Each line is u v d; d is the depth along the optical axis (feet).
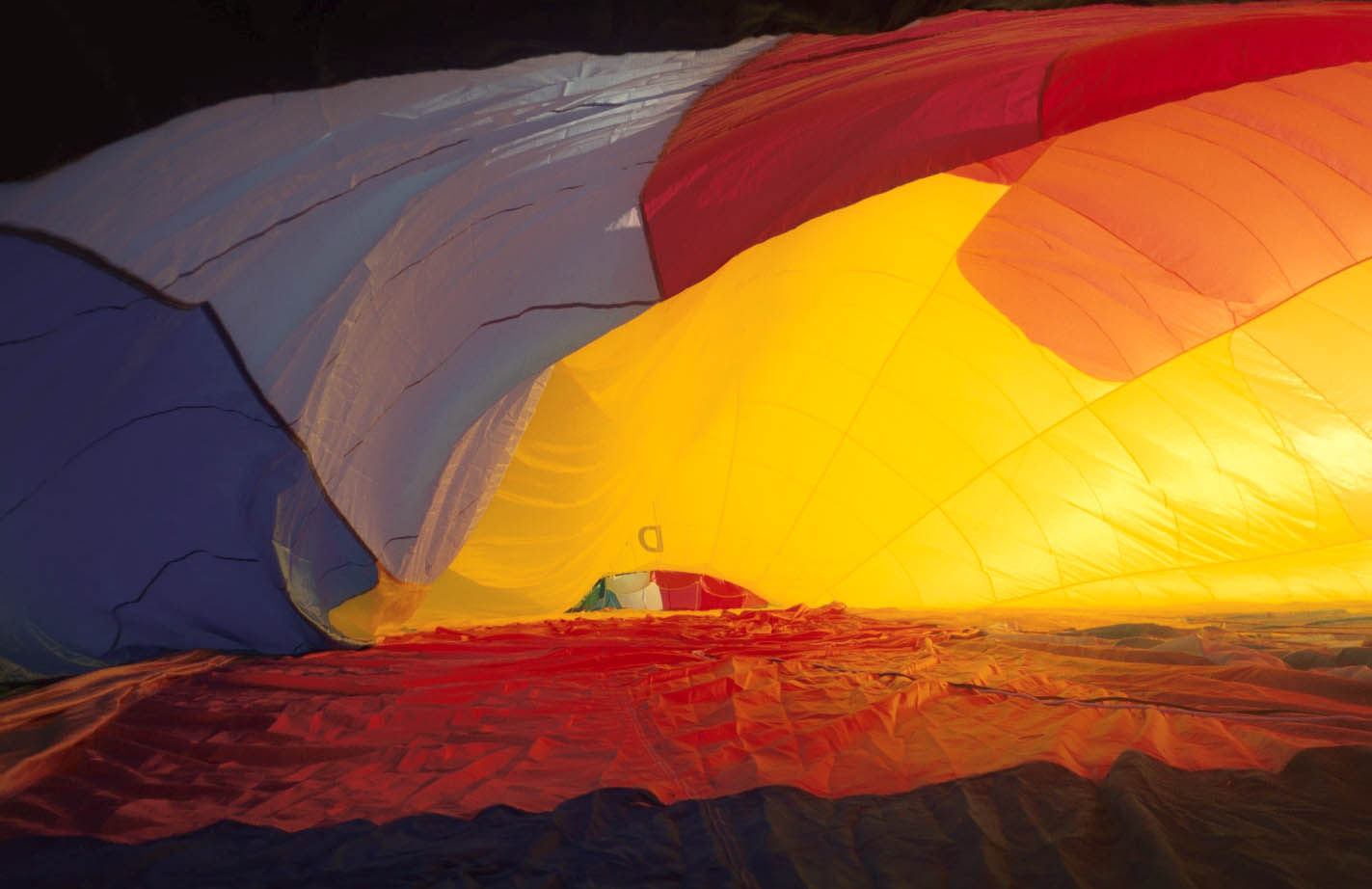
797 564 28.43
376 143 9.36
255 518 12.30
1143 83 12.26
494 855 5.14
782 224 12.54
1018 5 7.69
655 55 9.00
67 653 11.88
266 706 9.84
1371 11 11.59
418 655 15.39
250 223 9.70
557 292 12.80
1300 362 23.66
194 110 7.70
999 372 25.53
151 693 10.39
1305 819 4.87
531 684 11.85
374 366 12.41
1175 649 12.31
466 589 24.82
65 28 7.04
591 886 4.63
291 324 10.87
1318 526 24.63
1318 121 18.37
